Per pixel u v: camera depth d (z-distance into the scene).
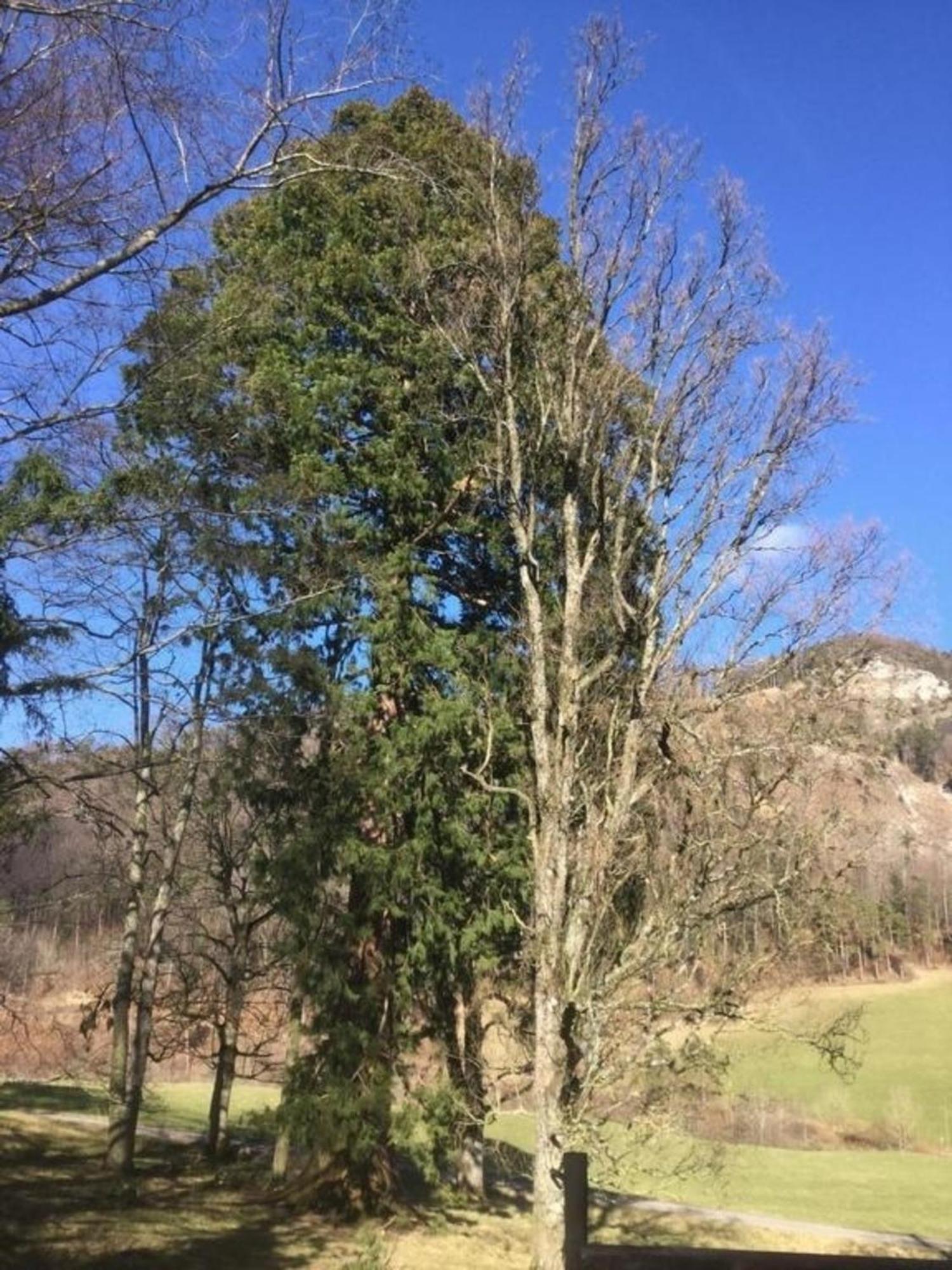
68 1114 22.39
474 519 17.84
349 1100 14.79
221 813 18.17
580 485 16.95
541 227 18.12
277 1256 12.49
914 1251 18.62
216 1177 16.91
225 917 20.59
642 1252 5.60
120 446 11.46
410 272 17.78
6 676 9.55
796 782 14.16
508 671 17.20
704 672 15.39
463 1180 18.48
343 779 15.66
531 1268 13.57
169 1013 21.23
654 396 16.92
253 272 17.02
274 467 16.48
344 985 15.30
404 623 16.62
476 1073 15.89
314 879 15.54
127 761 13.45
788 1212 22.55
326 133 12.49
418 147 18.38
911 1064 43.69
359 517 17.47
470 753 16.64
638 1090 13.53
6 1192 14.19
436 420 17.89
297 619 15.61
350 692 16.42
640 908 14.93
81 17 8.09
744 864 13.84
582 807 15.27
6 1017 19.89
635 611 16.02
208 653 15.38
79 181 8.57
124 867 17.48
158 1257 11.72
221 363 13.83
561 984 14.24
